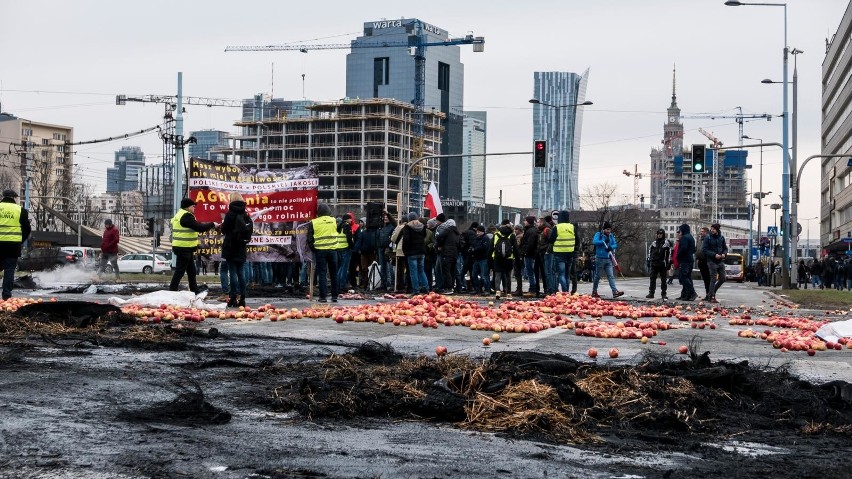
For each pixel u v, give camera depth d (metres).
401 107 195.00
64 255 47.72
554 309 18.62
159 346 10.96
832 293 36.94
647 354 8.95
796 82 45.53
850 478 5.40
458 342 12.46
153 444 5.79
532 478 5.20
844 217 106.62
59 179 121.06
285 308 18.56
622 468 5.48
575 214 128.62
